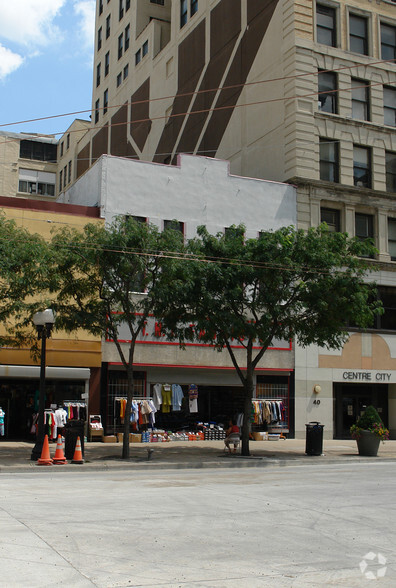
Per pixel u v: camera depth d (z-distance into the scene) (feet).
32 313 62.59
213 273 65.57
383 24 106.93
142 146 144.97
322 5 102.06
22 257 59.00
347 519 32.01
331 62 100.89
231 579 21.04
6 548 23.35
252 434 90.02
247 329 65.51
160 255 63.72
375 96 104.27
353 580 21.49
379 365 99.09
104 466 56.90
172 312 67.51
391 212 102.73
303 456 70.23
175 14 136.26
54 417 75.56
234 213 92.58
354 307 67.77
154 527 28.43
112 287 63.98
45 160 204.13
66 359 79.51
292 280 69.21
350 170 100.42
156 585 20.03
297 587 20.44
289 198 95.91
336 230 99.30
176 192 89.61
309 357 94.63
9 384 83.87
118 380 83.87
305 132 97.30
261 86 105.09
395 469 60.59
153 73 143.43
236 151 110.11
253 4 108.99
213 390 92.89
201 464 61.62
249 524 30.01
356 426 74.33
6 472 52.90
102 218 83.92
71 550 23.68
